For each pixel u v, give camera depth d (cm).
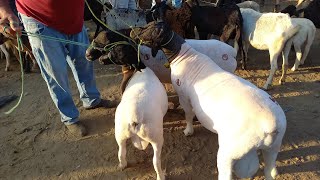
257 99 113
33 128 170
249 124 109
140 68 145
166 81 168
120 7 229
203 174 138
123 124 123
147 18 215
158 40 134
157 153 127
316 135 155
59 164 147
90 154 152
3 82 214
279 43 185
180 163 144
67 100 160
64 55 153
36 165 147
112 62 142
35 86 207
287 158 143
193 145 153
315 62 217
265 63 220
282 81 195
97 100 178
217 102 121
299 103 178
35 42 145
